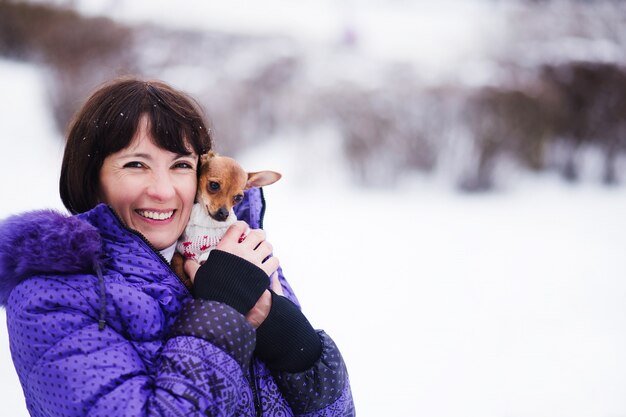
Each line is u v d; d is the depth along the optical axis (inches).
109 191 55.6
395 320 190.5
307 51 490.9
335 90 361.4
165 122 54.8
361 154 357.1
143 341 50.3
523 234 293.3
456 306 203.8
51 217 50.6
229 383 48.1
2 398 132.6
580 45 493.7
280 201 327.9
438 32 663.8
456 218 315.6
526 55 446.9
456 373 160.9
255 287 54.9
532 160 378.3
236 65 428.1
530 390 154.3
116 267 52.4
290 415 57.2
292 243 260.8
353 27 624.4
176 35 450.9
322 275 225.5
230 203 67.6
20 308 48.5
